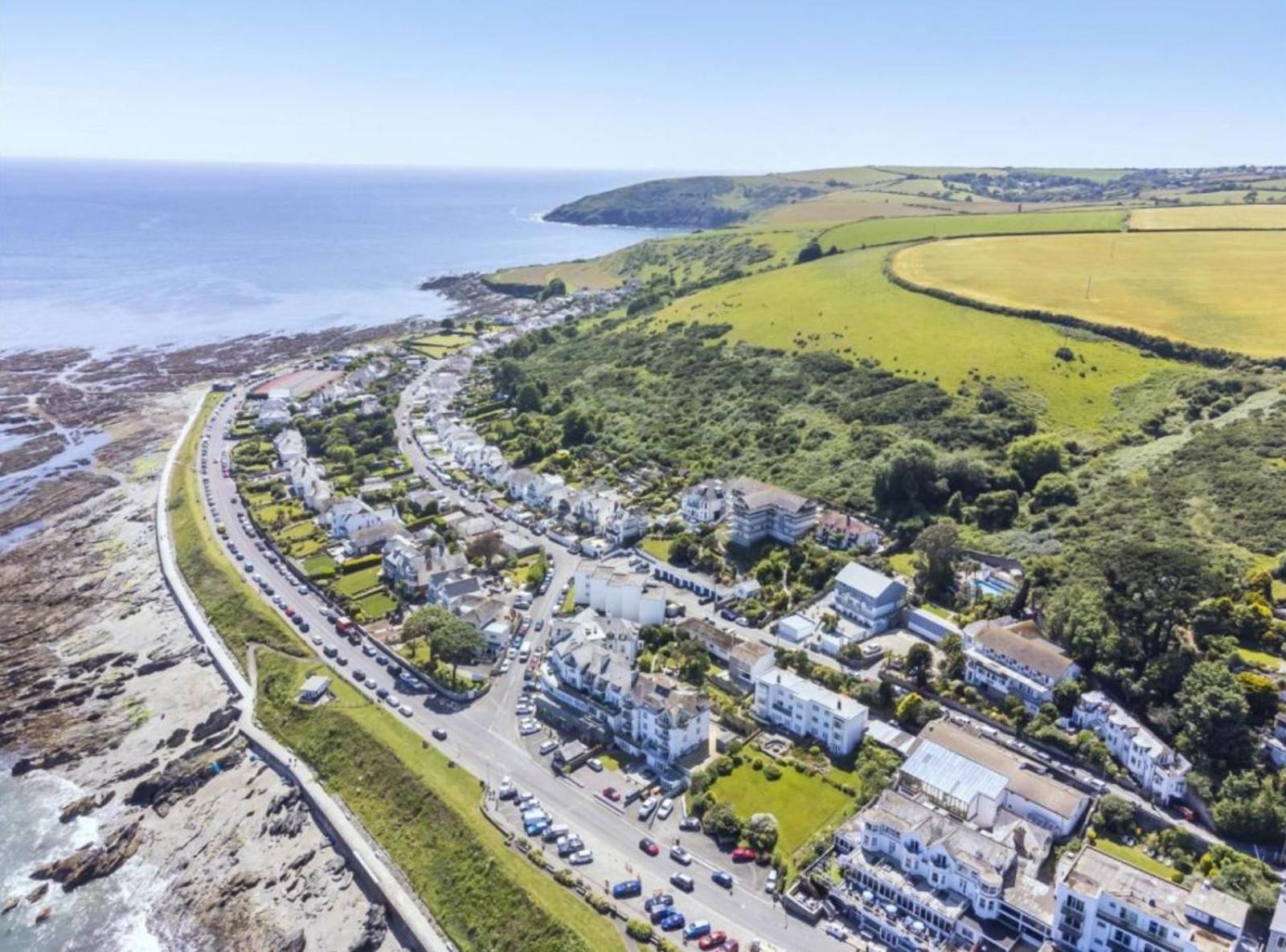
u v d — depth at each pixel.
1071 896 98.44
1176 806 118.94
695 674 156.38
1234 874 104.12
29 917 122.06
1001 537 189.00
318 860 127.56
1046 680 139.88
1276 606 142.75
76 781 147.88
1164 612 136.62
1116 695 137.12
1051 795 119.25
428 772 135.88
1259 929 98.75
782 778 132.88
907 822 112.56
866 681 149.38
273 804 137.50
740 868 117.12
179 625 189.75
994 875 104.31
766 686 146.25
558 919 108.06
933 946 102.50
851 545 197.12
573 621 169.50
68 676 175.25
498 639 169.25
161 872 129.00
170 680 171.50
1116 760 128.00
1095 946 98.00
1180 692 128.62
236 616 185.00
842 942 105.12
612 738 143.62
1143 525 173.25
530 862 117.94
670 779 133.00
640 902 111.12
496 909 112.12
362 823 130.75
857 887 111.69
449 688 156.88
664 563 198.62
